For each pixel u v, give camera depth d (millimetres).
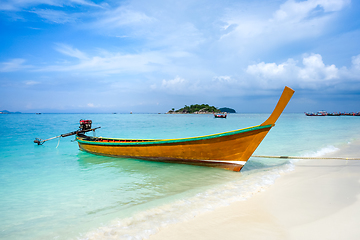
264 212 4668
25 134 24203
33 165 10250
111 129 33219
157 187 6906
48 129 30359
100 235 4074
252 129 7480
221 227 4105
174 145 9195
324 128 31188
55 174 8672
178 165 9555
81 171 9078
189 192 6273
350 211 4477
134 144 10273
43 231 4375
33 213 5242
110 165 10008
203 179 7574
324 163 9422
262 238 3666
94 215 5035
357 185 6188
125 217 4781
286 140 17625
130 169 9219
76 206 5598
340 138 18656
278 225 4098
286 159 10531
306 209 4707
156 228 4184
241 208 4922
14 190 6859
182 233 3953
